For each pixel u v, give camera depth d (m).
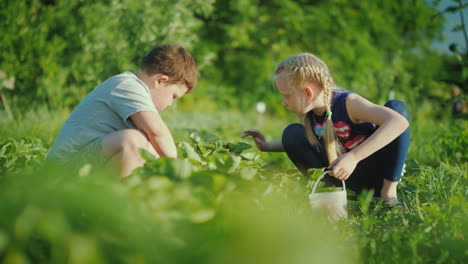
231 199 0.86
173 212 0.77
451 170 2.36
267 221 0.74
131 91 1.89
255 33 10.95
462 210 1.47
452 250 1.21
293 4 11.02
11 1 5.75
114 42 4.62
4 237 0.61
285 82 2.08
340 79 10.54
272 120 8.22
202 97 10.29
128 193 0.74
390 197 2.11
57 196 0.66
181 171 0.98
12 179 0.76
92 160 1.72
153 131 1.81
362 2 11.38
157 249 0.65
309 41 11.01
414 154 3.42
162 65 2.01
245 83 11.10
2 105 5.53
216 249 0.70
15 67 5.70
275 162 3.64
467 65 3.81
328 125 2.09
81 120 1.91
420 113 6.83
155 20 4.68
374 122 2.00
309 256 0.69
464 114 3.69
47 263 0.65
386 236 1.28
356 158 1.85
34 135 3.89
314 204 1.60
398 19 12.04
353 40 11.09
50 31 6.00
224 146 2.24
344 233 1.32
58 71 5.71
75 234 0.63
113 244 0.64
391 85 9.55
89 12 5.51
